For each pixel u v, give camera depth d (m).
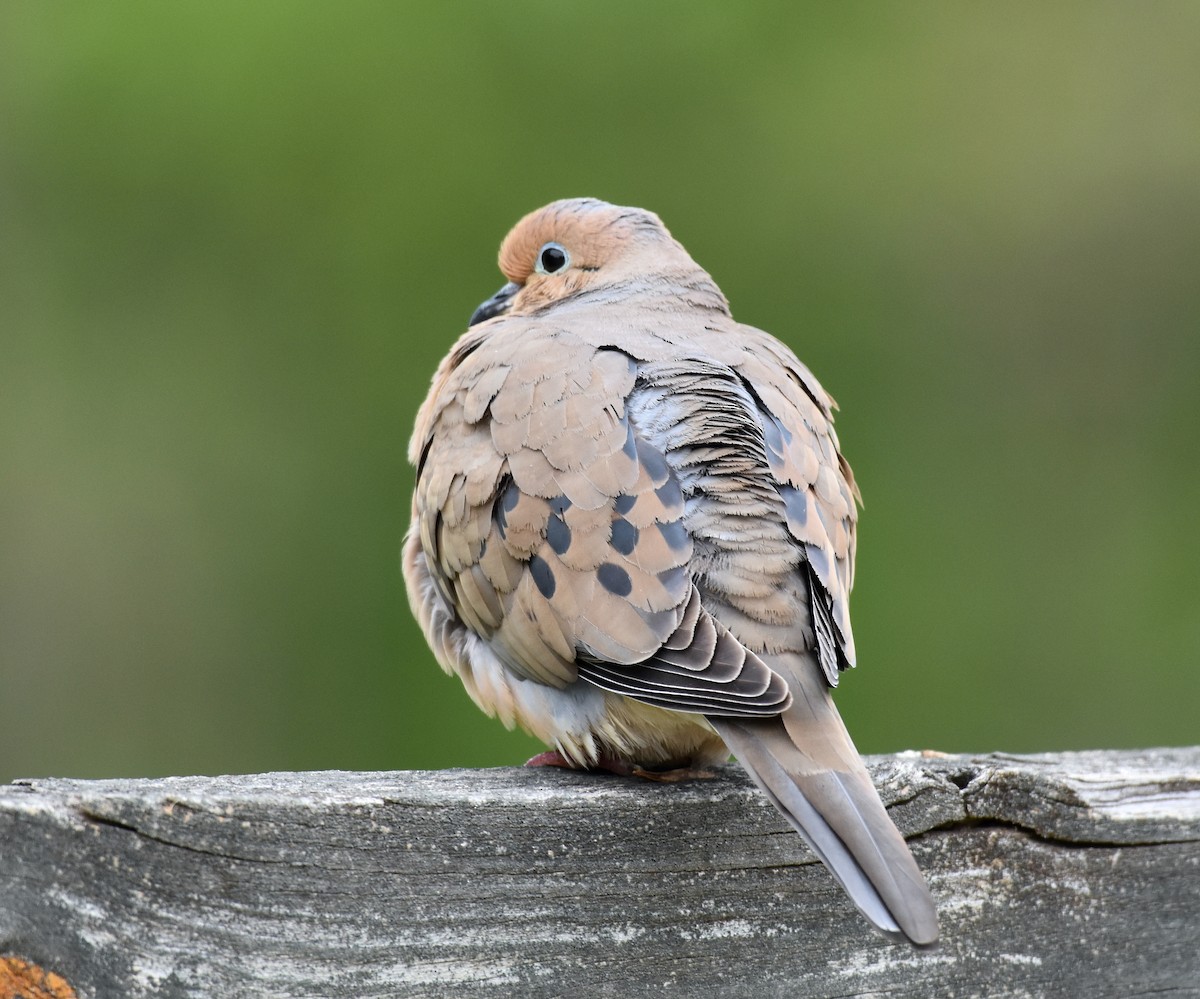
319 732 13.98
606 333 6.94
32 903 4.43
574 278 8.47
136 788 4.85
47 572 14.49
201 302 14.78
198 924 4.66
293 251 14.73
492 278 14.60
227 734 14.14
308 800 4.86
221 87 14.74
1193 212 15.56
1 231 14.84
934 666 14.06
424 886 5.01
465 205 14.71
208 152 14.76
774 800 5.13
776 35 15.19
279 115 14.73
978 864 5.64
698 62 15.12
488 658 6.79
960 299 15.21
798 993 5.41
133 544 14.46
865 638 14.05
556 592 6.05
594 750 6.39
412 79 14.86
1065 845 5.73
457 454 6.69
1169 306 15.54
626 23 15.06
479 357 7.00
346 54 14.81
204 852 4.68
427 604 7.26
